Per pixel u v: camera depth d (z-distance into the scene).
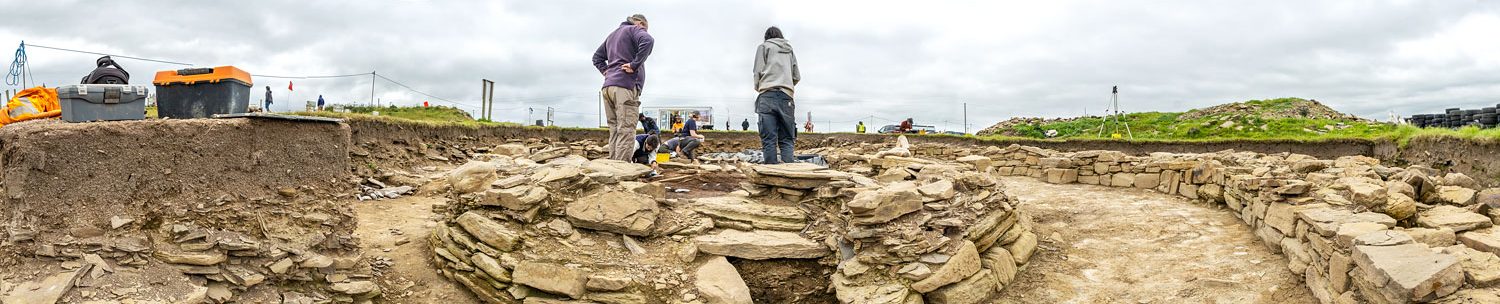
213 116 5.69
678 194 7.40
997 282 5.83
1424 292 3.75
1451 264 3.83
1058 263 6.62
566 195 6.41
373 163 10.80
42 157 4.33
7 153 4.39
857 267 5.54
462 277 5.69
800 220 6.47
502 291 5.48
